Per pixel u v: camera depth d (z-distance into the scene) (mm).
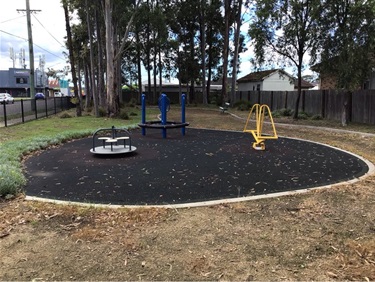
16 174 5441
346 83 13922
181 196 4832
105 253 3102
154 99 39406
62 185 5438
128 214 4039
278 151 8750
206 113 24562
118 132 12930
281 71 18938
